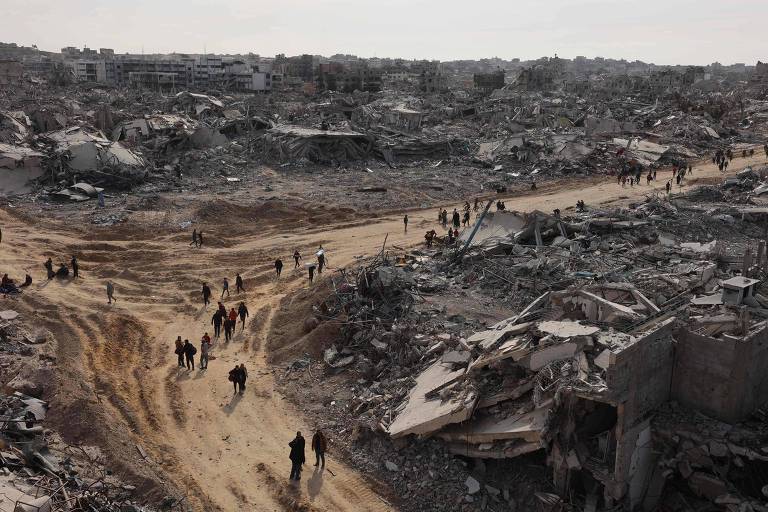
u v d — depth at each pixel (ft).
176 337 96.63
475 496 58.49
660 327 57.31
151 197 171.32
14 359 79.05
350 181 210.38
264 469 64.59
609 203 178.70
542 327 65.10
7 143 202.08
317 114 334.85
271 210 169.78
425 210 178.19
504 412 61.26
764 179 187.01
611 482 54.49
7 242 134.21
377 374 80.74
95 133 243.60
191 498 59.06
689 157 260.21
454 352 73.00
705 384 58.13
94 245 135.95
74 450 60.13
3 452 54.54
